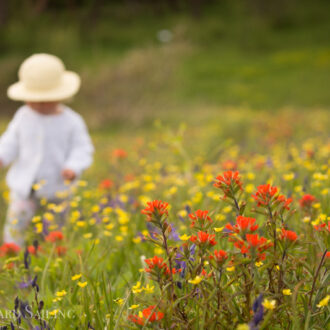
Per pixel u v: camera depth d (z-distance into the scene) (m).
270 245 2.31
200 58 48.97
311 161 6.32
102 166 11.52
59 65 7.10
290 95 32.69
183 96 31.23
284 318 2.53
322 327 2.51
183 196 5.72
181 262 2.73
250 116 21.73
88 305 2.92
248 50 52.84
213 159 10.84
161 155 11.63
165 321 2.35
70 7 54.72
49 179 6.80
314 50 49.38
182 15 67.38
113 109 24.69
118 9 68.38
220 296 2.43
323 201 4.32
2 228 6.77
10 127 6.95
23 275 3.76
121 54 51.38
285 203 2.46
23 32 40.38
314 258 2.78
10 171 6.92
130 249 4.27
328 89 32.91
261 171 6.50
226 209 3.92
